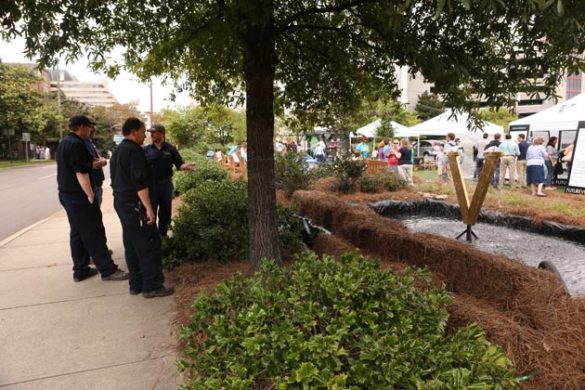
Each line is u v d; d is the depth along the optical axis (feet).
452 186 38.75
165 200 19.90
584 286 16.52
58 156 14.57
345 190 36.86
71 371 9.46
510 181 41.47
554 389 8.20
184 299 12.80
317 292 7.08
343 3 11.78
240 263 15.79
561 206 28.53
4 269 17.16
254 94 11.89
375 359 5.65
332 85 17.04
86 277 15.72
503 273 12.03
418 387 5.15
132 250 13.74
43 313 12.53
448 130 59.41
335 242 16.85
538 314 10.27
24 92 123.44
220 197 17.60
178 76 19.13
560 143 51.21
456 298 11.40
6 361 9.87
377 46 14.23
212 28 10.13
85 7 11.15
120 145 13.19
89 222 14.92
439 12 4.99
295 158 38.17
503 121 102.63
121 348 10.44
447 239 15.53
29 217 34.37
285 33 14.43
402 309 6.96
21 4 9.61
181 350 10.16
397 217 32.30
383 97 17.62
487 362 5.88
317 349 5.58
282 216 17.44
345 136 55.88
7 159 155.22
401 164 42.27
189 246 16.33
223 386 5.62
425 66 10.01
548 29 7.98
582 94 42.96
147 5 12.67
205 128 82.28
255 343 5.81
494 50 10.85
